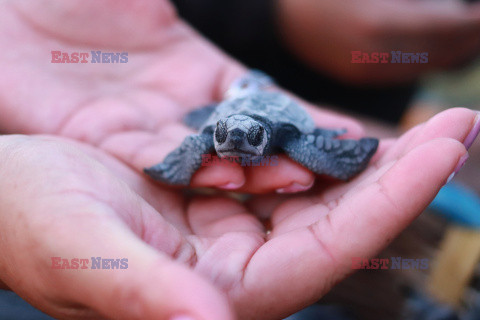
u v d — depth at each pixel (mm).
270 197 256
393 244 310
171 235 220
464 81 519
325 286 217
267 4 409
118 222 202
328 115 291
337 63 420
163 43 334
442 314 295
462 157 215
